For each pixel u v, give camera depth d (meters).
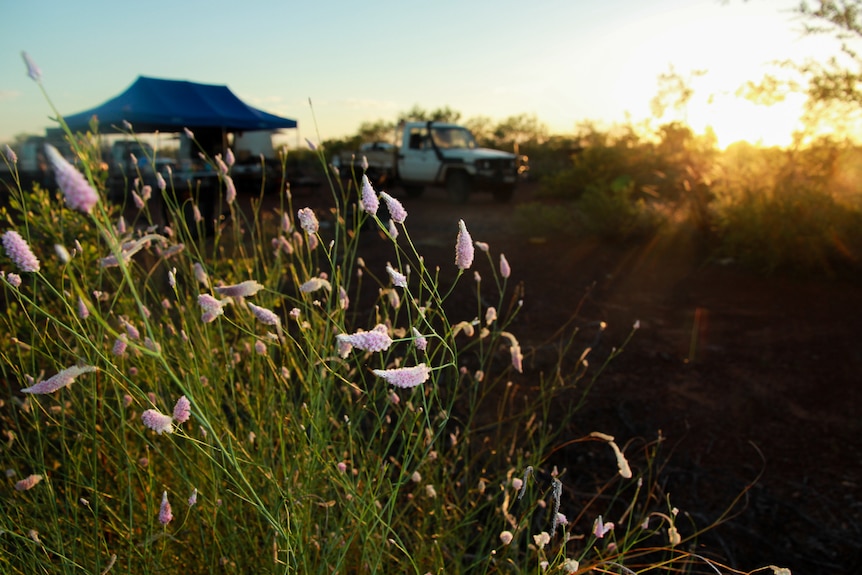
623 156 19.52
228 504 2.10
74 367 1.27
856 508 3.28
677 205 11.22
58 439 2.59
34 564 1.78
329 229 9.88
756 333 6.15
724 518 3.19
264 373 2.66
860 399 4.56
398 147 19.66
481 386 4.50
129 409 2.44
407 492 2.90
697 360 5.40
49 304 2.98
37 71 1.12
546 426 4.02
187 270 2.90
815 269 8.45
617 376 5.02
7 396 2.67
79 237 3.18
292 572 1.71
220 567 2.08
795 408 4.47
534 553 2.44
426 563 2.35
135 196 2.52
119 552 1.98
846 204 8.50
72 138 1.18
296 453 2.06
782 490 3.46
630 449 3.85
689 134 11.19
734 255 9.30
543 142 38.66
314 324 2.43
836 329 6.18
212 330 2.71
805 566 2.86
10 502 1.91
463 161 17.69
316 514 2.22
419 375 1.26
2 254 2.74
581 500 3.29
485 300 7.26
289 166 18.14
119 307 2.70
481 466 3.34
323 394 2.12
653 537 3.03
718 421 4.27
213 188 8.37
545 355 5.38
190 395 1.22
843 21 8.08
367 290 7.10
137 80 11.10
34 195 3.07
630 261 9.70
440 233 12.17
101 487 2.29
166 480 2.38
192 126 10.84
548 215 11.96
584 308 7.06
